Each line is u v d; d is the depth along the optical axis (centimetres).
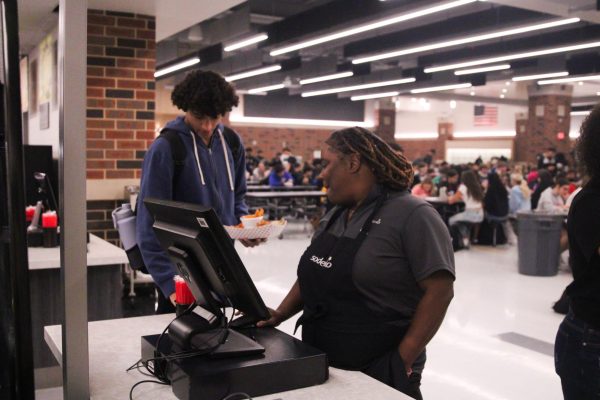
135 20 512
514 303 570
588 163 167
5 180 151
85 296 129
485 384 371
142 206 206
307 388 140
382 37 1014
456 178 1086
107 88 505
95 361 158
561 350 175
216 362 135
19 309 153
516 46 1017
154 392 137
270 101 2241
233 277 135
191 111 217
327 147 170
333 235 168
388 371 155
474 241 972
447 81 1503
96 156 504
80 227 128
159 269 199
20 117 152
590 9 673
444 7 665
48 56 535
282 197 1180
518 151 2219
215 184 231
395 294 161
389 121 2445
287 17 930
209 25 945
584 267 166
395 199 164
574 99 2114
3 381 153
